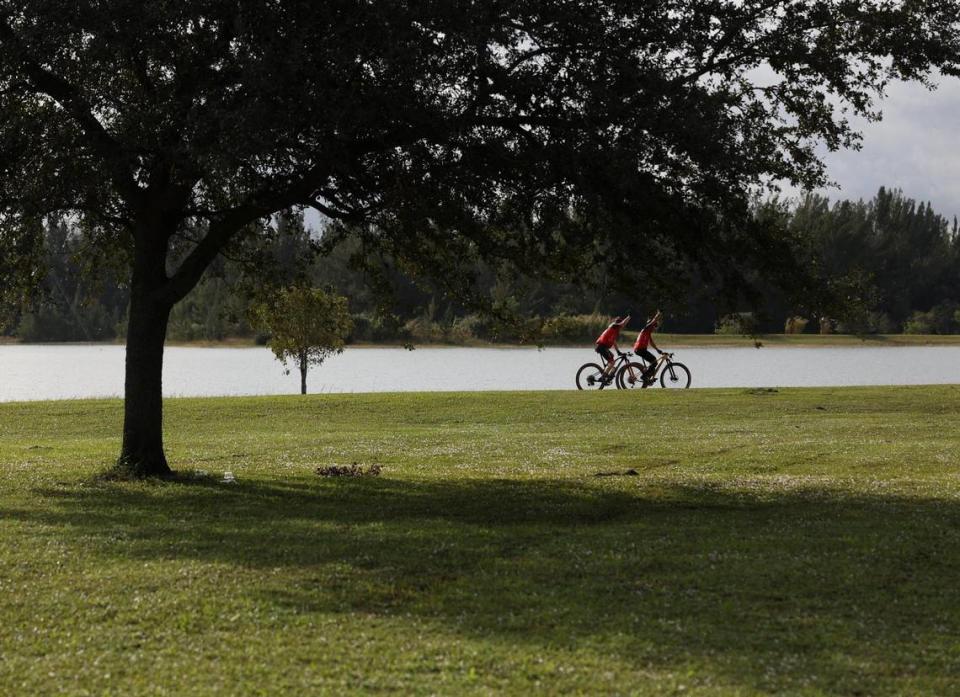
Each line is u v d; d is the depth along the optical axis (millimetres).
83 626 8891
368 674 7688
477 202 17547
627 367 40719
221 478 18844
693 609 9609
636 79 15617
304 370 49250
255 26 14781
